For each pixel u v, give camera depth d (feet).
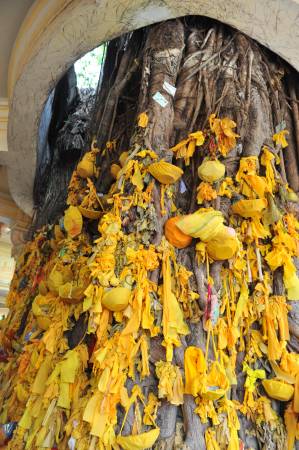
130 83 8.52
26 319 9.52
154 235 5.68
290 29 6.81
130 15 7.07
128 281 5.29
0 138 13.03
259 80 7.27
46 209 11.36
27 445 5.38
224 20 7.04
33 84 9.04
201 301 5.46
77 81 12.59
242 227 6.08
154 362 5.09
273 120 7.40
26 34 8.51
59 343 6.38
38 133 10.75
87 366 5.70
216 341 5.42
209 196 5.98
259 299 5.82
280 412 5.56
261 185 6.10
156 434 4.59
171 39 7.14
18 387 6.84
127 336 4.99
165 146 6.34
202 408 4.93
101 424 4.58
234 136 6.33
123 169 6.08
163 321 5.14
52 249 9.73
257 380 5.65
